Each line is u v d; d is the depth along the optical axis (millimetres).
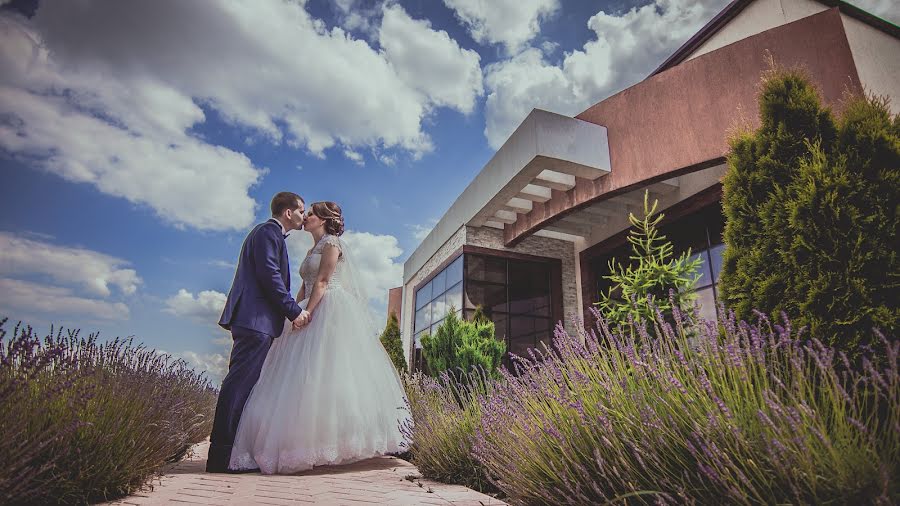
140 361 2908
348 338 3402
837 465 1127
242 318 3166
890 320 1984
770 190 2670
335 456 2938
